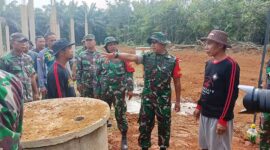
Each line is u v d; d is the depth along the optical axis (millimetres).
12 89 1327
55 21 10734
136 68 16219
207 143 3541
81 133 2625
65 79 3877
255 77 12914
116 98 5023
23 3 9281
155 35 4082
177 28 32875
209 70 3387
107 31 46812
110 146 4898
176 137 5398
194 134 5586
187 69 16172
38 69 5641
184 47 27719
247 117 6707
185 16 32156
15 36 4562
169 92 4246
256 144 4949
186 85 11445
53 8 10688
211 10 28469
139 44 38875
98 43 46938
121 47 36406
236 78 3168
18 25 22656
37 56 5719
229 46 3223
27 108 3434
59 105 3518
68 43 3867
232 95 3188
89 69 5703
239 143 5031
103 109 3289
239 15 25844
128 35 42344
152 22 36438
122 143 4809
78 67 5820
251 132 5031
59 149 2523
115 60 5082
